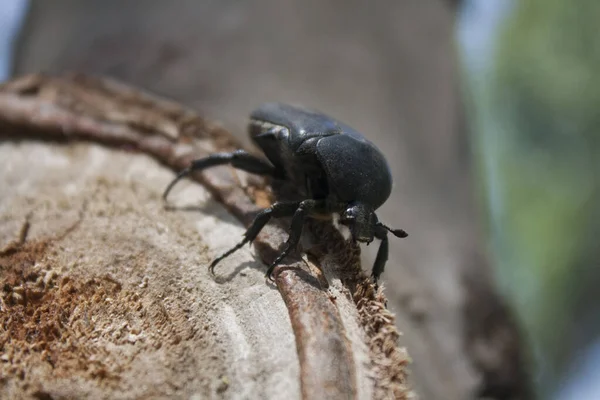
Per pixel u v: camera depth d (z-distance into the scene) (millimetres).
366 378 145
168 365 147
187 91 197
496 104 786
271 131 175
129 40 204
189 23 207
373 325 149
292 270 155
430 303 187
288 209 161
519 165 829
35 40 221
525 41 794
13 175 178
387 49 215
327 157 168
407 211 196
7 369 147
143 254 160
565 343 864
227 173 174
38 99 190
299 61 205
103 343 149
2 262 160
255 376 145
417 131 210
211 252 161
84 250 161
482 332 191
